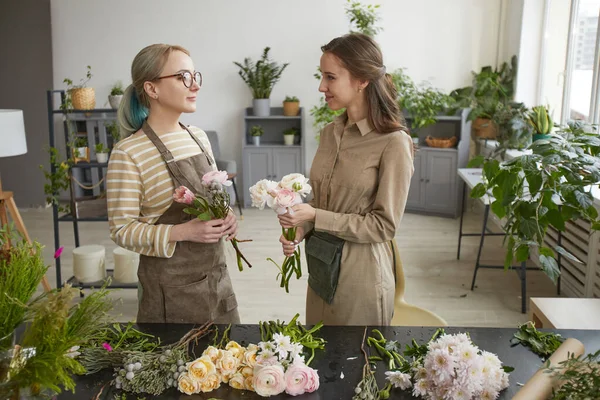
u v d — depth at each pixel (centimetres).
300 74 783
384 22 762
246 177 777
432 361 146
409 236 638
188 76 208
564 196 225
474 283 484
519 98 691
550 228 466
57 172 457
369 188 215
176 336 182
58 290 134
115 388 156
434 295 470
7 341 126
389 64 771
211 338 180
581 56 551
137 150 210
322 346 174
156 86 208
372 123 215
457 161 706
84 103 461
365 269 220
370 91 211
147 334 181
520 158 227
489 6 746
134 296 465
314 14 767
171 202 214
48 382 126
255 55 782
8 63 772
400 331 185
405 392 153
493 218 616
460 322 418
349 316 222
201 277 219
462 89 746
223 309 230
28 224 699
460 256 568
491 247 595
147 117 220
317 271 225
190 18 778
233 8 773
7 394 128
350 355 171
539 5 664
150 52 206
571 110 580
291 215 206
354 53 205
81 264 426
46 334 128
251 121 801
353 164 217
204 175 202
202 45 784
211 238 205
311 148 803
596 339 179
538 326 286
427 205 731
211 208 205
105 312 140
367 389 150
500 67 750
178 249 214
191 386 151
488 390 144
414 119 731
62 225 693
